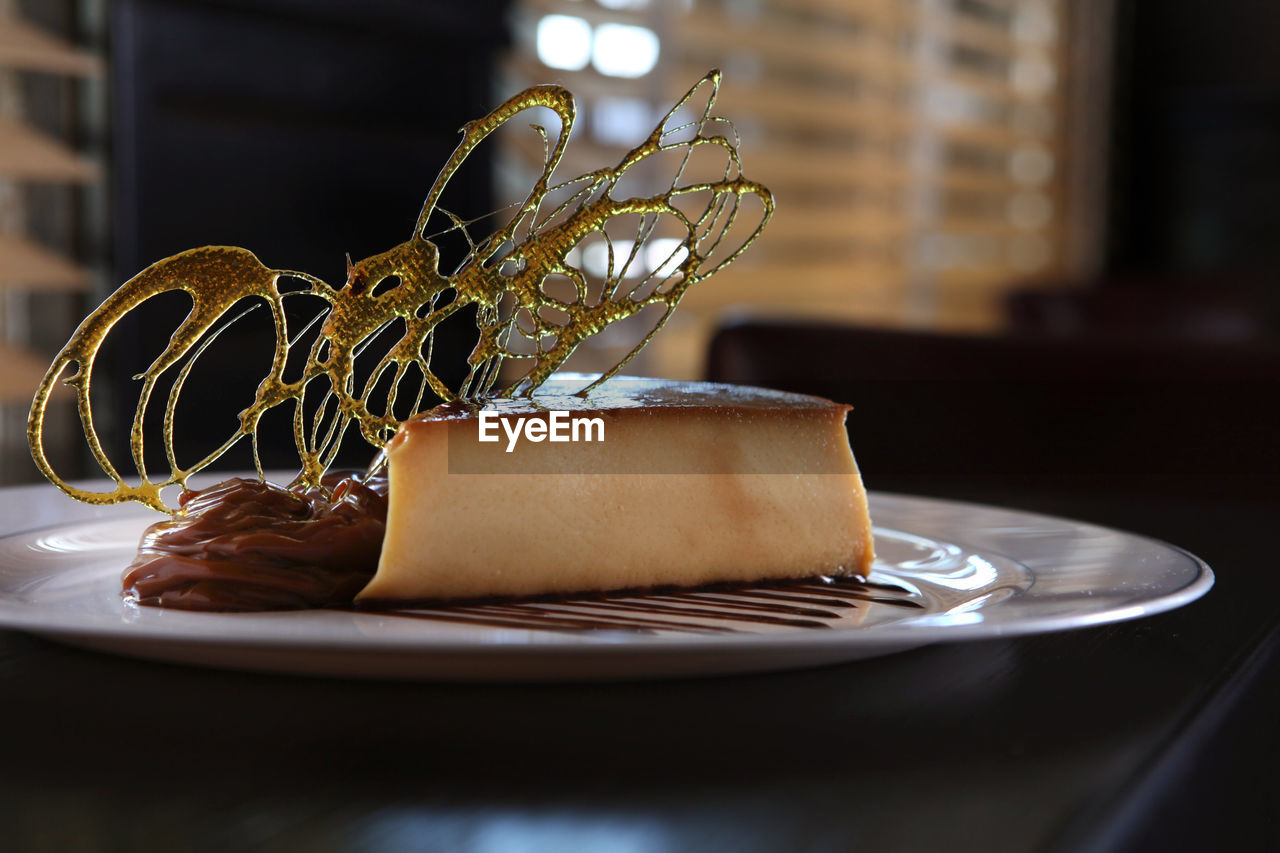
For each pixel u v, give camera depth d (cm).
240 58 104
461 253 49
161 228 100
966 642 42
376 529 46
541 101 47
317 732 36
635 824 32
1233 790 39
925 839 31
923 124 194
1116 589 44
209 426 96
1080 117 233
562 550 47
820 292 177
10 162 88
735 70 163
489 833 31
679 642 37
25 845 30
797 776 35
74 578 47
